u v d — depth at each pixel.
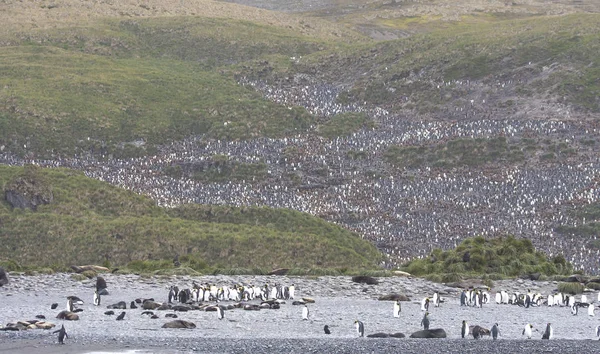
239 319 85.75
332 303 100.06
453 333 79.94
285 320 86.00
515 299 102.25
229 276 123.19
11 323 78.75
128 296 103.00
